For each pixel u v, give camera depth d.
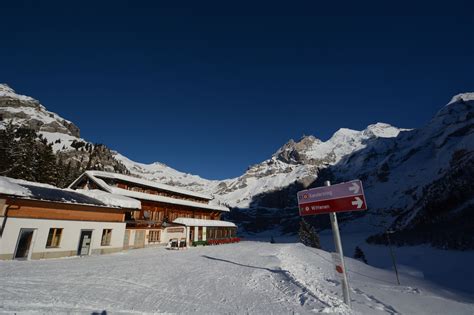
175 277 13.44
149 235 34.31
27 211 19.67
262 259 19.78
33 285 10.87
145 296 10.02
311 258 23.22
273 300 9.75
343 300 9.35
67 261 18.52
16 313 7.86
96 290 10.56
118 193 32.88
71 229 22.48
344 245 84.44
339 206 9.04
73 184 35.97
